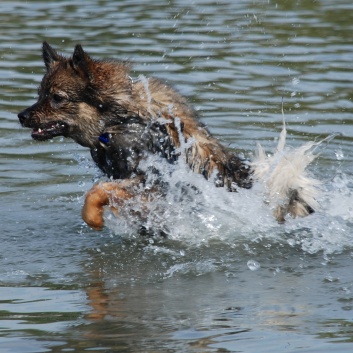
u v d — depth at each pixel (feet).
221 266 34.76
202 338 26.96
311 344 26.32
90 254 36.29
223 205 39.70
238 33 73.41
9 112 56.13
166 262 35.35
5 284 32.30
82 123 38.58
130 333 27.40
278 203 39.99
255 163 40.75
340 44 69.92
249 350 25.94
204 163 39.96
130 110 38.70
